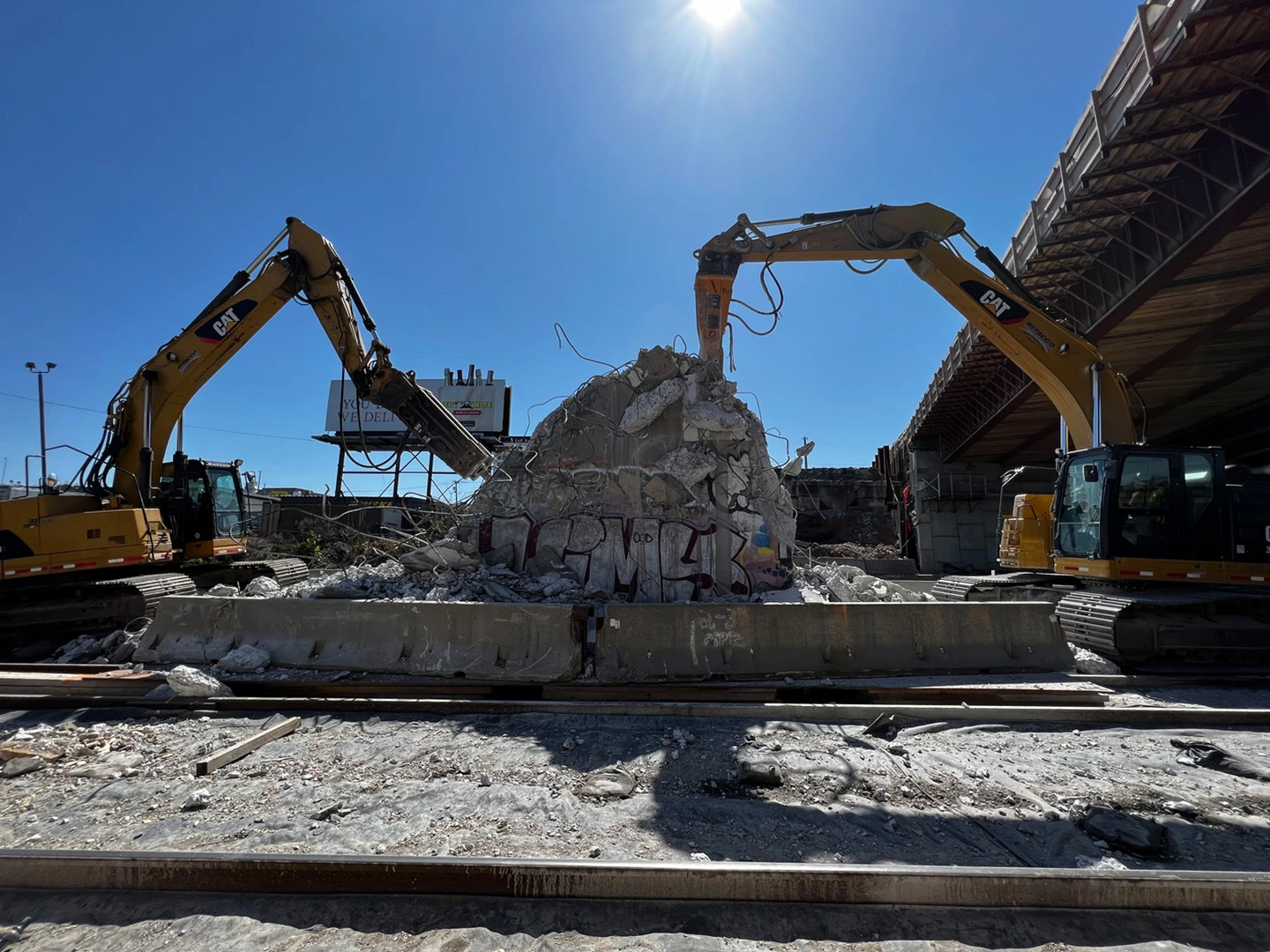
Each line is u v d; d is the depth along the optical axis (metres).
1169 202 11.73
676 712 5.55
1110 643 7.48
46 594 9.27
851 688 5.91
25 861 3.03
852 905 2.91
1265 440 24.12
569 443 8.55
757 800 4.03
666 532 8.17
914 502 30.91
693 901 2.92
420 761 4.58
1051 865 3.31
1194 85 9.43
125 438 10.30
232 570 11.95
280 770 4.42
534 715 5.55
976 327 10.58
